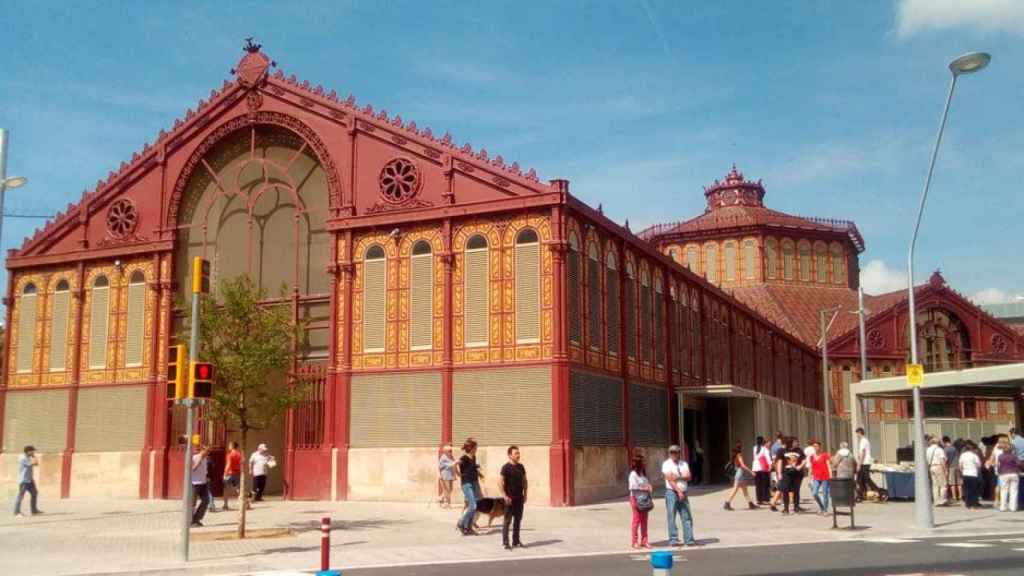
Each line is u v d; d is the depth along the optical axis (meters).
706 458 39.84
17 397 35.44
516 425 26.94
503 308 27.73
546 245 27.42
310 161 32.19
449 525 22.75
